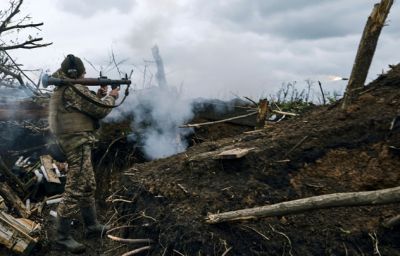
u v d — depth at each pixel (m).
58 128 3.88
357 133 3.33
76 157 3.89
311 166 3.19
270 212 2.56
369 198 2.36
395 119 3.25
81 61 4.03
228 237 2.60
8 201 4.66
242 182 3.05
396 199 2.30
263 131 3.98
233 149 3.34
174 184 3.19
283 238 2.59
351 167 3.14
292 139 3.42
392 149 3.11
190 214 2.81
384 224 2.63
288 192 2.97
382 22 3.50
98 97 4.11
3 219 3.82
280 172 3.13
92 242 4.04
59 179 5.29
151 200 3.22
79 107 3.86
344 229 2.64
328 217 2.74
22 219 4.36
